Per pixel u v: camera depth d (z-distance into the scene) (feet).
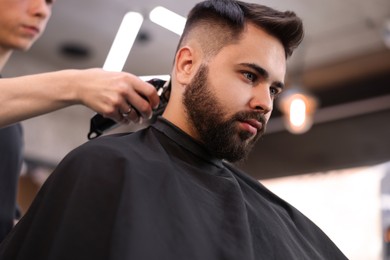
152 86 4.28
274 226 4.44
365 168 21.16
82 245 3.39
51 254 3.38
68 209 3.51
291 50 4.71
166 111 4.68
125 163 3.74
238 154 4.39
